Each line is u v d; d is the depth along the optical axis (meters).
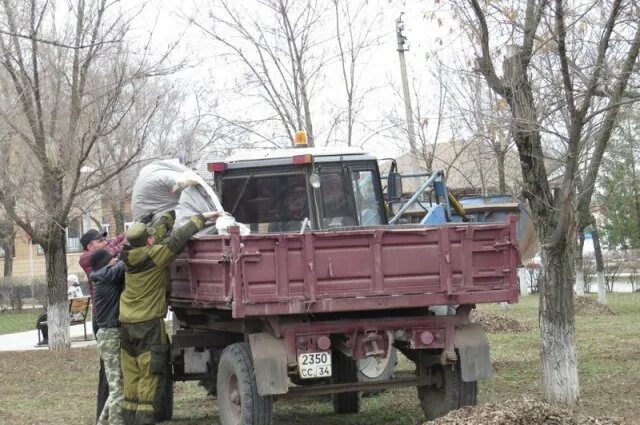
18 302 37.03
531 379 11.52
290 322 7.48
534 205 9.19
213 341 8.91
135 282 8.35
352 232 7.26
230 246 7.10
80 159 14.80
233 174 9.48
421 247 7.45
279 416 9.91
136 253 8.23
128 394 8.55
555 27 7.93
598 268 26.27
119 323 8.77
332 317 7.77
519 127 8.63
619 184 25.39
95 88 14.70
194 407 11.02
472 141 16.06
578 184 9.12
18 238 40.66
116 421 8.67
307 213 9.39
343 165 9.53
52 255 16.86
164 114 21.56
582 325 19.33
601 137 8.64
